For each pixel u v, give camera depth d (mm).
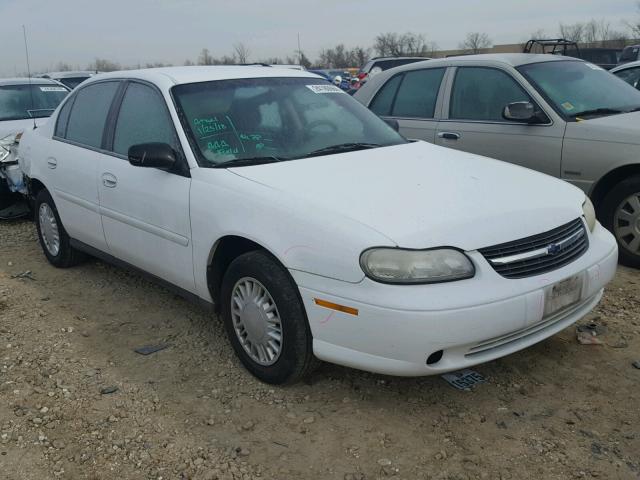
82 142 4738
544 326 3080
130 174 4059
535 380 3350
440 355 2820
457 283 2779
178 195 3652
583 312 3303
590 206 3590
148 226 3947
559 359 3553
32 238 6457
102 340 4016
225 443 2918
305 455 2818
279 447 2879
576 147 5066
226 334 4047
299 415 3113
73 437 2994
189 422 3088
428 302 2707
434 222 2879
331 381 3400
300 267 2994
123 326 4219
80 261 5406
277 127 3945
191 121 3795
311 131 4031
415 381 3379
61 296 4781
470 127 5773
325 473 2697
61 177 4855
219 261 3604
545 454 2760
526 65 5672
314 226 2959
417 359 2756
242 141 3770
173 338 4016
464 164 3766
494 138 5586
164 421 3100
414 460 2756
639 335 3807
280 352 3221
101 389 3402
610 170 4906
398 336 2740
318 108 4270
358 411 3125
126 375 3561
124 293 4805
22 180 6488
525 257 2941
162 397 3320
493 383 3332
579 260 3188
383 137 4277
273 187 3262
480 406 3137
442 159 3848
